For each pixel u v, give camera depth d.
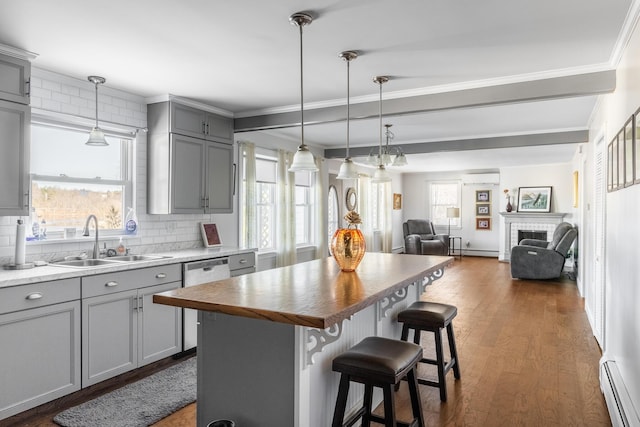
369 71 3.33
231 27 2.55
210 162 4.46
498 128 5.57
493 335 4.37
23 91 2.92
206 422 2.16
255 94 4.01
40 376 2.66
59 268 2.98
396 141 6.60
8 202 2.85
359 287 2.22
